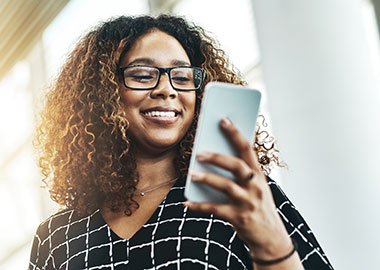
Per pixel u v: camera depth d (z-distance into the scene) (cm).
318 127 278
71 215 142
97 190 141
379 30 342
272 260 97
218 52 162
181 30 151
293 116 285
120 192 137
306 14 291
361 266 263
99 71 147
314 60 286
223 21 462
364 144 273
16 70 668
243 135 95
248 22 437
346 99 279
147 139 136
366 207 267
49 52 629
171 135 136
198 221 128
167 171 141
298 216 129
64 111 155
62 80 161
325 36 287
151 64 140
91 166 143
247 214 92
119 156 141
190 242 125
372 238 264
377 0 343
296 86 287
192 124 144
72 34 566
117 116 139
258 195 92
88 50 152
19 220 688
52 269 139
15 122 679
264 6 303
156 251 126
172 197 134
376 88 288
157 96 135
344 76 282
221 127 93
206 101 94
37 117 192
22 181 677
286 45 292
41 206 656
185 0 505
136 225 133
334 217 269
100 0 541
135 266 126
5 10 540
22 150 671
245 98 96
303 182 276
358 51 288
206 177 91
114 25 151
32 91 654
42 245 143
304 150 279
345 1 293
